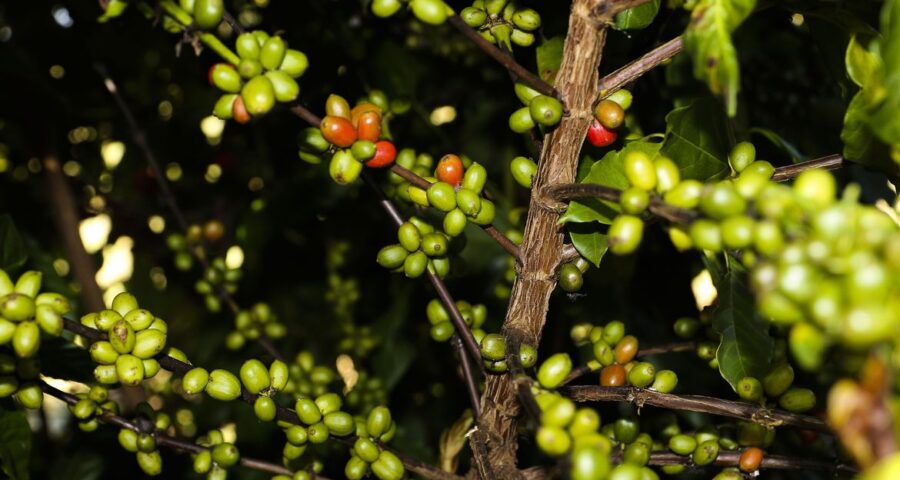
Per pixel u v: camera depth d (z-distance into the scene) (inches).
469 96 54.5
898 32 33.6
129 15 53.5
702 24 34.5
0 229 45.3
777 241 32.2
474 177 39.4
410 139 51.7
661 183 34.8
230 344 52.5
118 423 40.8
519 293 39.6
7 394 39.7
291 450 40.8
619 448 40.7
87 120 60.4
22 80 53.8
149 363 38.6
